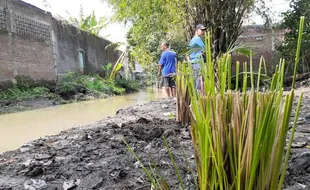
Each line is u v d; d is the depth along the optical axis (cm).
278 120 84
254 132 83
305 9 860
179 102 277
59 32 1298
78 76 1307
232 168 89
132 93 1528
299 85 668
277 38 1077
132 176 159
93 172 167
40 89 1004
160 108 443
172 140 224
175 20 684
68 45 1389
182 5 624
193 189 137
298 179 142
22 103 811
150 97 1041
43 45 1152
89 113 618
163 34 884
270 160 85
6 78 933
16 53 986
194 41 421
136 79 2197
